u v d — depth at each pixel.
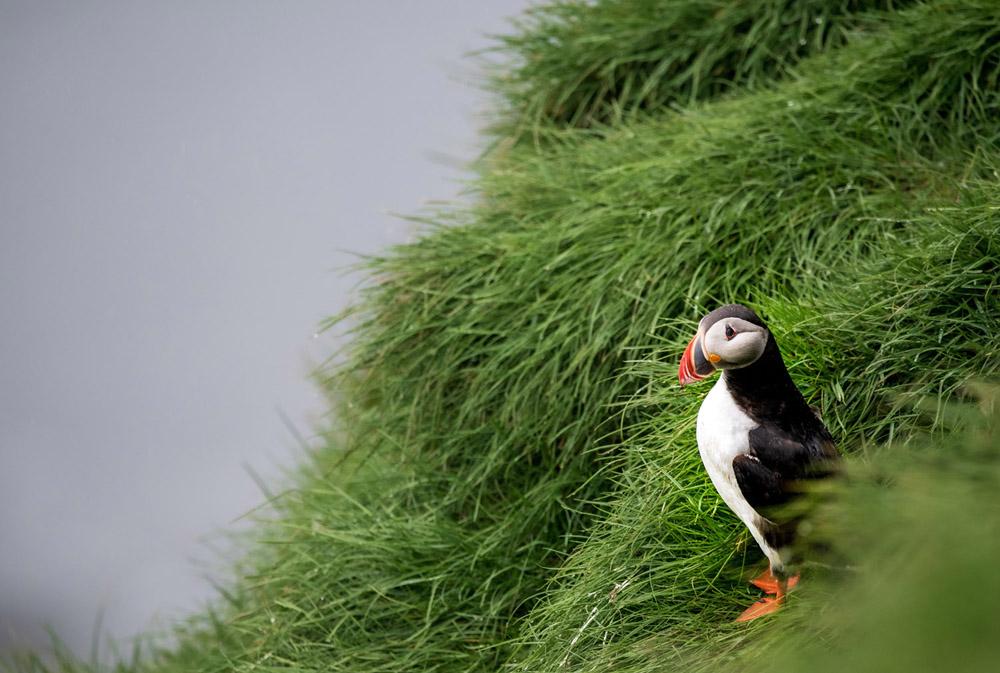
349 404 9.66
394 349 9.18
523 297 8.62
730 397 5.85
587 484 8.05
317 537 8.63
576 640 6.66
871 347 6.94
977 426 5.71
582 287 8.47
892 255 7.29
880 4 9.86
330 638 7.92
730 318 5.71
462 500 8.53
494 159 11.09
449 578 7.97
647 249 8.31
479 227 9.45
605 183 9.29
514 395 8.39
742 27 10.37
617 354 8.16
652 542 6.87
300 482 11.54
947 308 6.83
